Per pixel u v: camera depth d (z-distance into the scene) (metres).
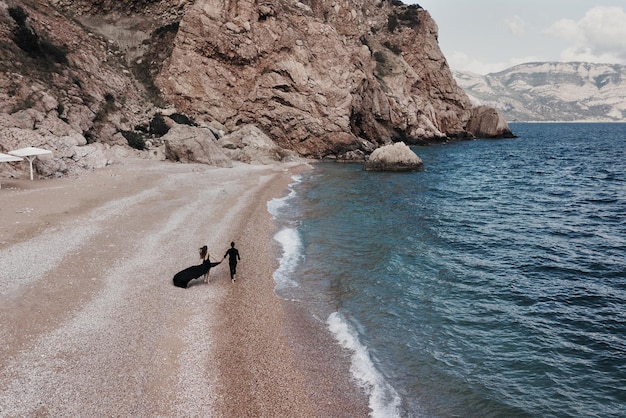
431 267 20.84
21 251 16.97
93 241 19.36
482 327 15.05
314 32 65.00
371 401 10.87
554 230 28.22
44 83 38.81
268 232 24.98
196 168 43.28
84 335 12.25
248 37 58.19
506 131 117.06
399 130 84.88
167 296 15.55
